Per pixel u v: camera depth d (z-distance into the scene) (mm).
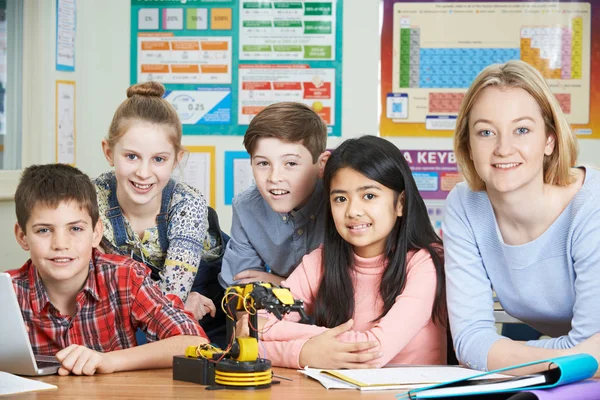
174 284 2113
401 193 1824
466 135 1625
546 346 1558
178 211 2189
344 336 1677
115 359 1503
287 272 2250
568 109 3270
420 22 3277
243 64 3324
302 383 1390
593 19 3240
